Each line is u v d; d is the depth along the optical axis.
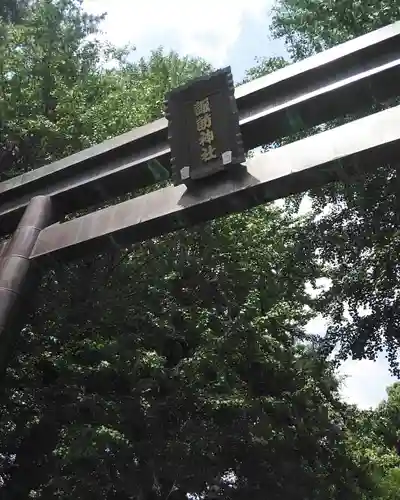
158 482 12.10
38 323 11.55
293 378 13.75
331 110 5.88
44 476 11.67
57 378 11.60
